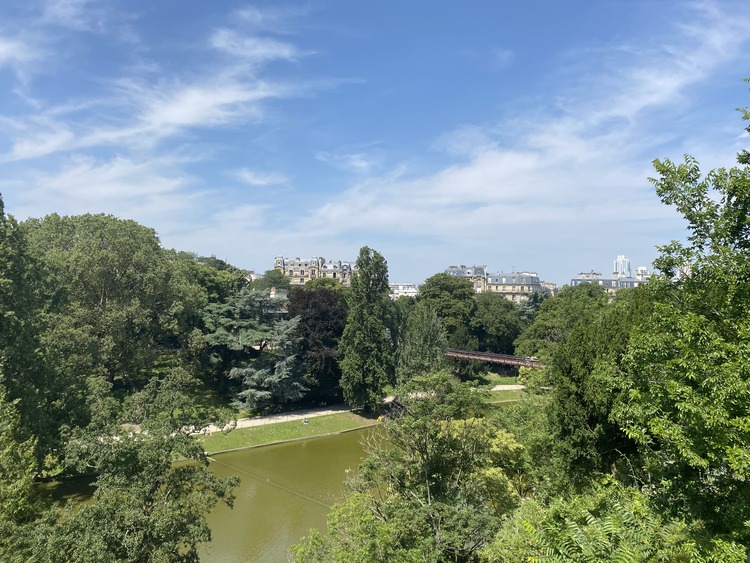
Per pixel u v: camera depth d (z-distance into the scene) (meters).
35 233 57.25
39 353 32.38
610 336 18.66
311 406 61.19
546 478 21.16
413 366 58.53
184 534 18.02
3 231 33.53
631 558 8.98
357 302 59.81
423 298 95.00
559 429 19.27
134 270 52.09
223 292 74.25
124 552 16.50
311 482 36.62
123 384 54.00
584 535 10.13
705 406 9.92
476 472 23.17
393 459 22.88
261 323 60.41
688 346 11.00
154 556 16.14
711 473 11.01
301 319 61.00
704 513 10.77
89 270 48.47
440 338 66.69
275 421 52.88
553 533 10.77
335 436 51.97
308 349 60.31
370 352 57.53
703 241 13.53
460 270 188.25
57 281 46.59
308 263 177.38
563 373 19.56
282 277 125.44
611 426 17.70
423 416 21.81
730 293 11.41
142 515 16.67
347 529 18.84
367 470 22.72
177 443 19.53
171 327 52.28
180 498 19.47
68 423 32.22
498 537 15.46
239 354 61.72
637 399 12.43
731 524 10.13
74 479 34.56
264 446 47.09
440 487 22.00
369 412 59.84
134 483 18.16
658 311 13.40
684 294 13.48
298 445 47.94
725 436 9.64
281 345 57.28
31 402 29.53
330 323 61.44
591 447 17.97
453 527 19.47
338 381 63.06
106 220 56.22
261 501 32.66
